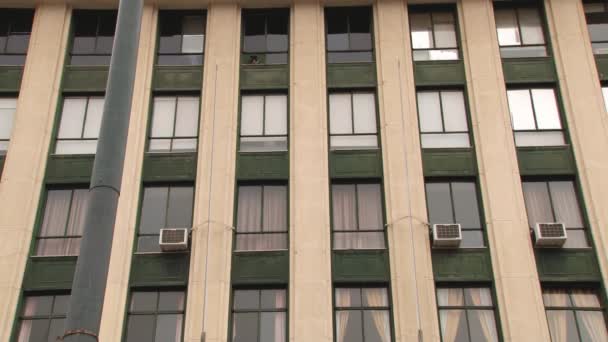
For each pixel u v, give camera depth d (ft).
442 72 76.43
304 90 75.20
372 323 63.57
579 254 65.46
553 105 74.38
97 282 27.30
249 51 79.30
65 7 81.35
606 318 62.90
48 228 69.31
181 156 72.49
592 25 79.15
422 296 63.36
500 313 62.64
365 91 76.33
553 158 70.85
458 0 80.48
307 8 80.69
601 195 67.97
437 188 69.82
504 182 68.90
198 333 62.18
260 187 71.00
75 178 71.72
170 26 81.35
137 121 73.61
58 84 76.84
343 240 67.72
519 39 78.64
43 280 66.03
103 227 28.30
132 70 32.42
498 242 65.72
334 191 70.49
